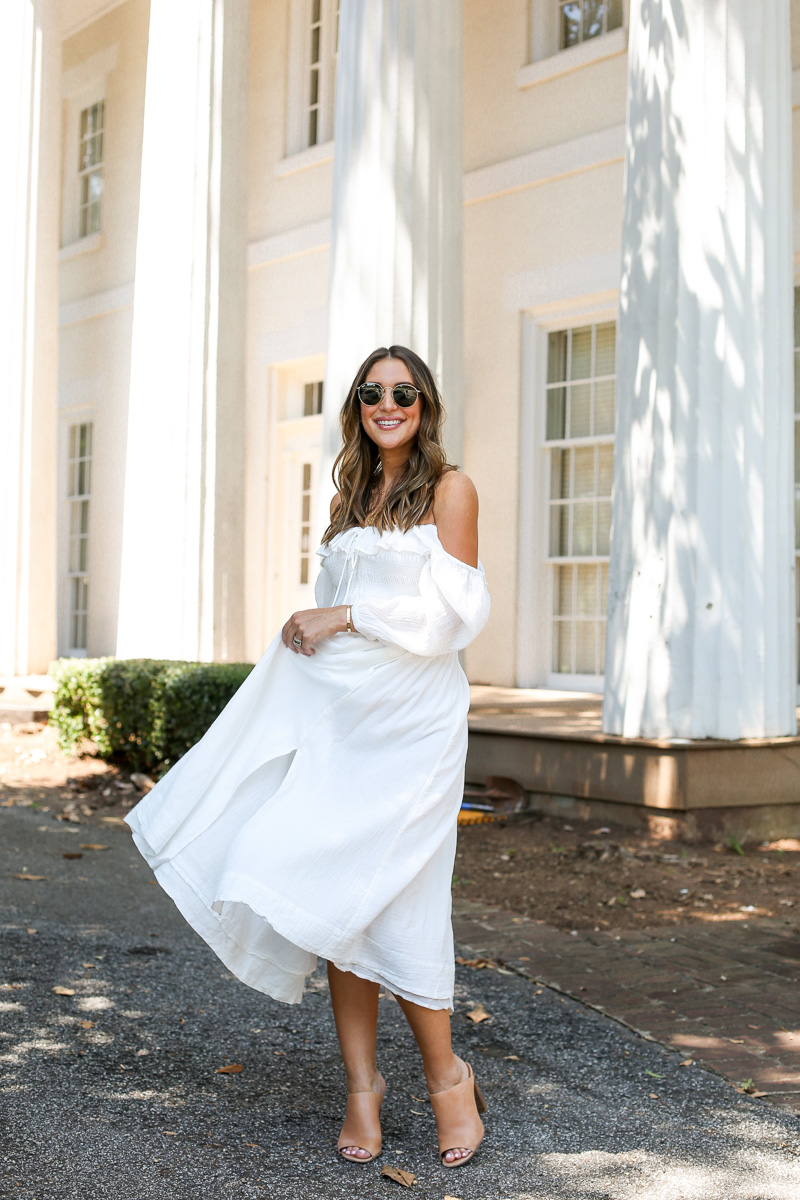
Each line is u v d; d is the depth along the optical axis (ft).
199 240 28.30
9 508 35.94
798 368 25.53
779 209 19.63
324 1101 8.86
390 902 7.59
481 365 31.68
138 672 24.43
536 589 30.71
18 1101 8.63
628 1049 10.03
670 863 17.16
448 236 21.95
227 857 7.61
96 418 43.96
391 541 8.07
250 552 38.73
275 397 38.27
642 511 19.20
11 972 11.84
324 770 7.82
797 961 12.67
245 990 11.56
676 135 19.04
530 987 11.82
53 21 36.70
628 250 19.71
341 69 22.11
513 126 31.14
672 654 18.83
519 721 22.36
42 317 36.42
